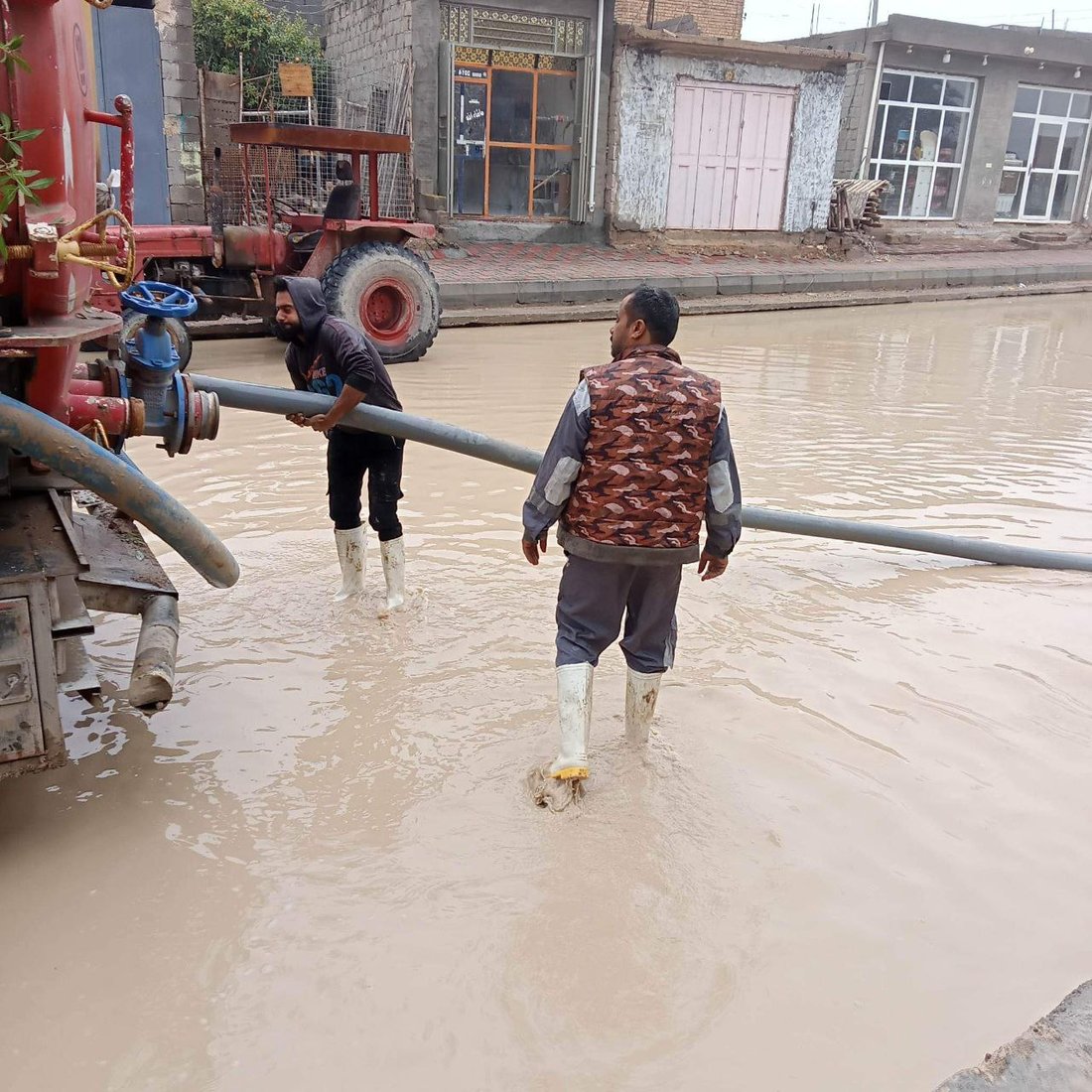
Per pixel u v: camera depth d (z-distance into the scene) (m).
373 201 9.98
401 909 2.59
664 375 2.92
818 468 6.89
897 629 4.39
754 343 12.43
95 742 3.34
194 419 3.38
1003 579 5.03
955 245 22.45
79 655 2.96
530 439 7.22
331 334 3.91
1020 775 3.29
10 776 2.62
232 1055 2.14
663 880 2.72
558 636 3.16
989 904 2.67
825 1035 2.21
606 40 17.22
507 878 2.72
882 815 3.05
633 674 3.26
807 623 4.43
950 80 22.31
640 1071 2.11
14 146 2.32
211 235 9.55
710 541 3.18
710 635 4.29
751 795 3.13
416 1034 2.20
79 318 2.77
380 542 4.32
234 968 2.38
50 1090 2.05
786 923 2.57
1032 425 8.42
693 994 2.33
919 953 2.48
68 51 2.68
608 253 17.58
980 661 4.09
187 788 3.10
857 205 20.05
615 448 2.91
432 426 4.05
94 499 3.86
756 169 19.05
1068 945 2.52
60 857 2.77
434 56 16.06
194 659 3.93
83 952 2.42
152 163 12.76
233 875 2.71
